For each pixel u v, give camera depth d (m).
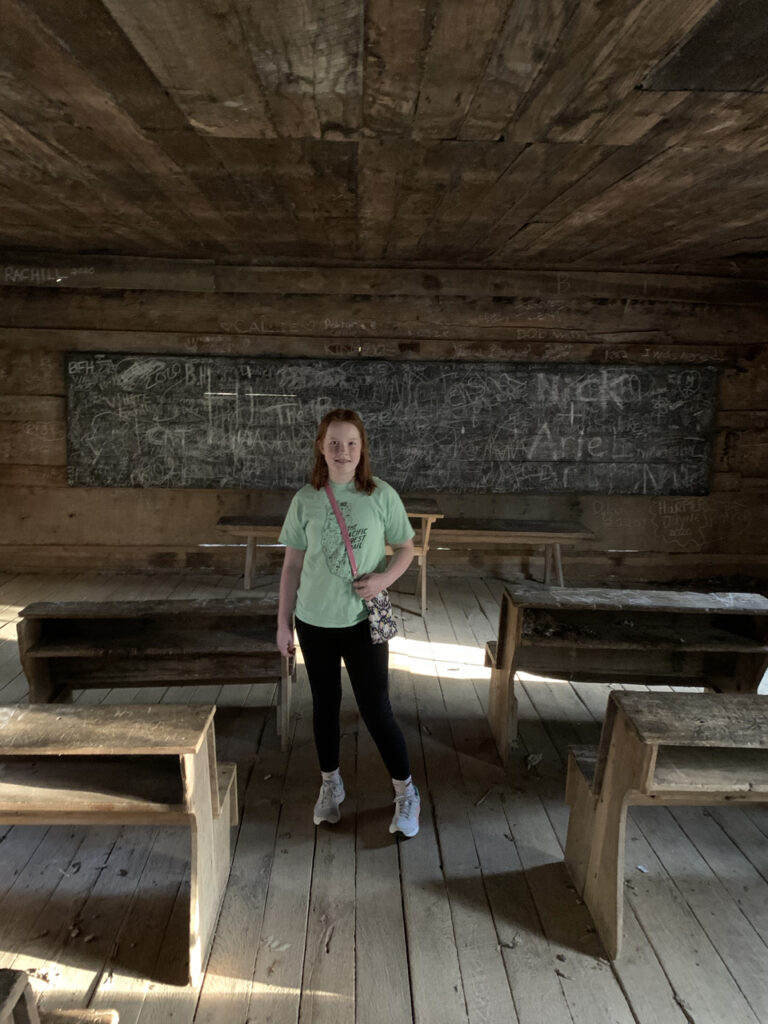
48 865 2.26
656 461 5.52
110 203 3.20
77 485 5.38
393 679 3.76
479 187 2.72
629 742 1.90
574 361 5.35
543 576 5.66
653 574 5.70
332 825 2.48
